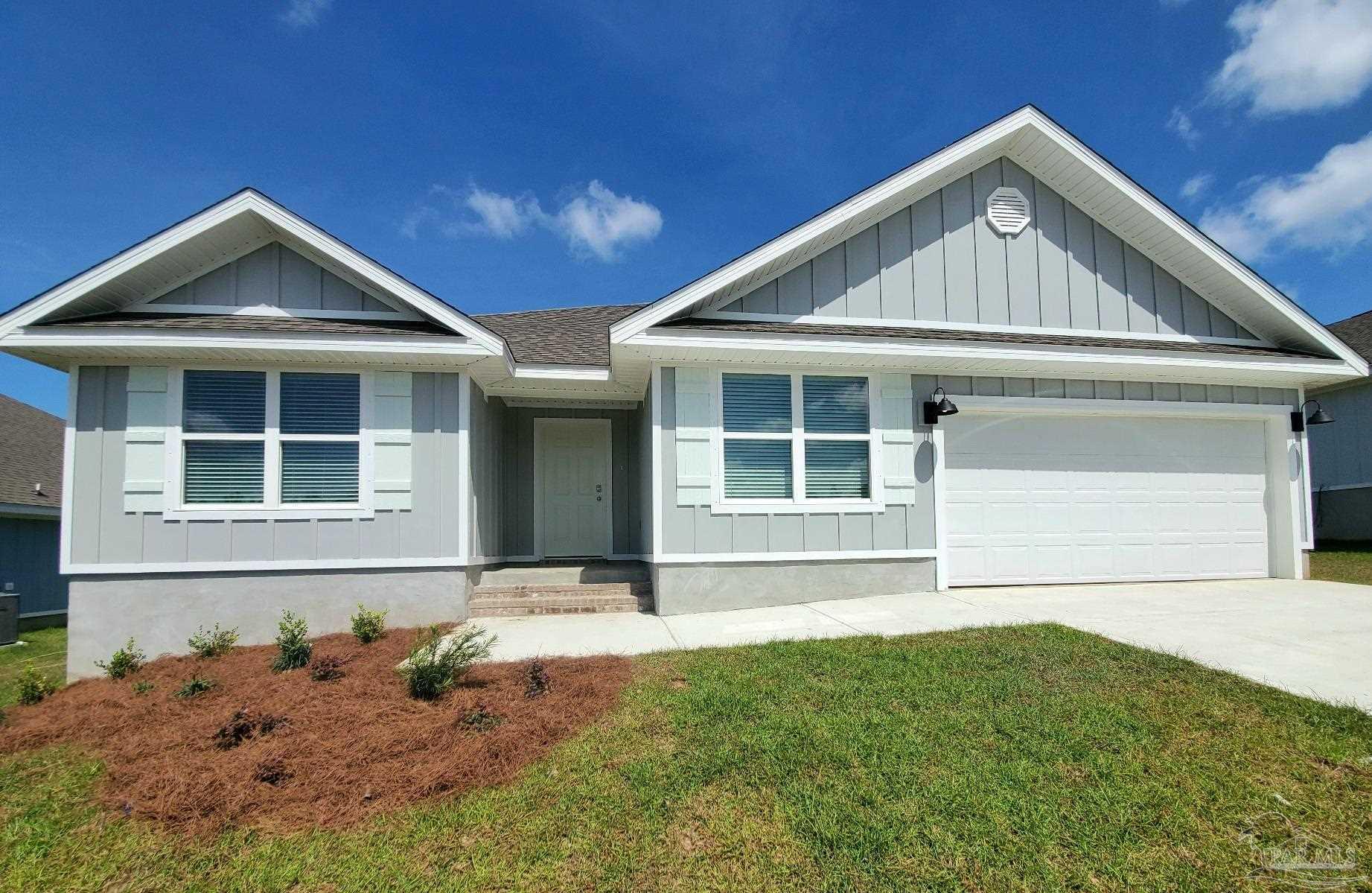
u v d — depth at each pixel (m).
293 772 3.68
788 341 7.91
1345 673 4.83
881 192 8.50
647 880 2.70
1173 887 2.58
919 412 8.86
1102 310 9.38
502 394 10.13
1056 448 9.29
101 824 3.31
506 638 6.76
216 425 7.68
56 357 7.46
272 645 7.39
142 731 4.52
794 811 3.14
